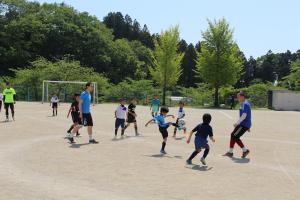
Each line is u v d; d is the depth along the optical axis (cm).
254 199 709
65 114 2553
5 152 1109
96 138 1480
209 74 4966
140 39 11756
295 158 1166
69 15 7650
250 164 1051
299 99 4497
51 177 830
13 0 6894
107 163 995
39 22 6969
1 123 1894
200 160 1026
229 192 752
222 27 4928
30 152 1126
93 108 3478
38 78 4944
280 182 848
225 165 1026
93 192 721
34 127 1766
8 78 5450
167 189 758
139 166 970
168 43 5256
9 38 6719
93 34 7600
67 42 7381
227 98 5359
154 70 5575
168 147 1307
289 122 2534
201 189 768
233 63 4956
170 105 5041
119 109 1509
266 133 1844
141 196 704
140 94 5203
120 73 7962
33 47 7131
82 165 962
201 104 5300
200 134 1016
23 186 748
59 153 1123
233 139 1163
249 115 1155
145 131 1758
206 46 4997
